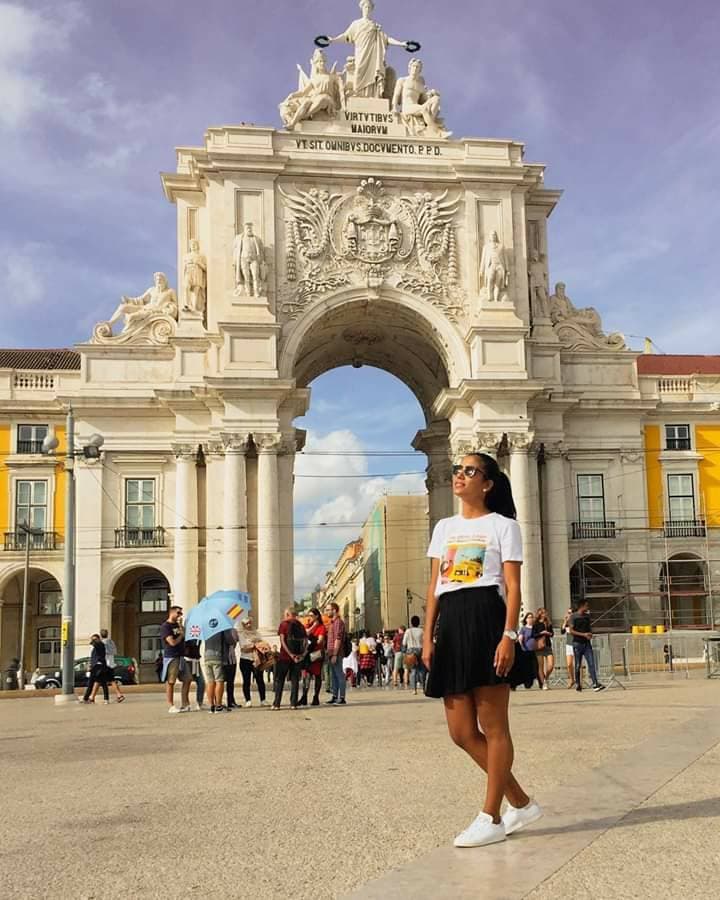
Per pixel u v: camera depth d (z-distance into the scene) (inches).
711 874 95.0
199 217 765.9
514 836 114.5
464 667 111.9
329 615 422.6
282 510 708.0
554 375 767.1
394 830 122.6
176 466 730.8
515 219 768.3
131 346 750.5
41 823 136.9
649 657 665.6
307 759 202.8
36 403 757.9
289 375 721.6
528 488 719.7
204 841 120.6
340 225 749.3
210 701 376.5
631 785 148.3
